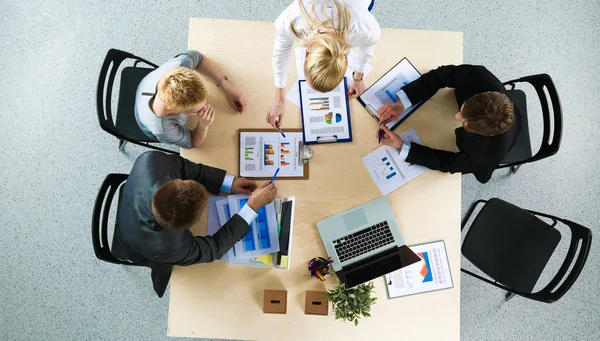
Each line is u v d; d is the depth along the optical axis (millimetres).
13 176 2520
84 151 2541
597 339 2432
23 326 2430
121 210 1560
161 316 2441
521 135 2080
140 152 2539
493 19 2656
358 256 1719
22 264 2467
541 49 2645
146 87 1624
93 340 2424
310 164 1802
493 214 2096
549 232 2045
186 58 1693
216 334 1708
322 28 1293
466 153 1729
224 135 1818
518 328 2453
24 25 2617
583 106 2605
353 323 1710
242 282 1720
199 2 2631
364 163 1804
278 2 2627
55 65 2596
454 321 1723
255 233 1724
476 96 1610
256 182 1793
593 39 2654
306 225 1768
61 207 2510
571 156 2570
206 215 1754
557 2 2682
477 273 2496
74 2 2631
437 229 1773
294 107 1834
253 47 1860
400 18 2639
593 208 2531
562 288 1777
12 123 2553
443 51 1883
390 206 1781
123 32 2617
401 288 1729
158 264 1665
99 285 2457
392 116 1814
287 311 1711
